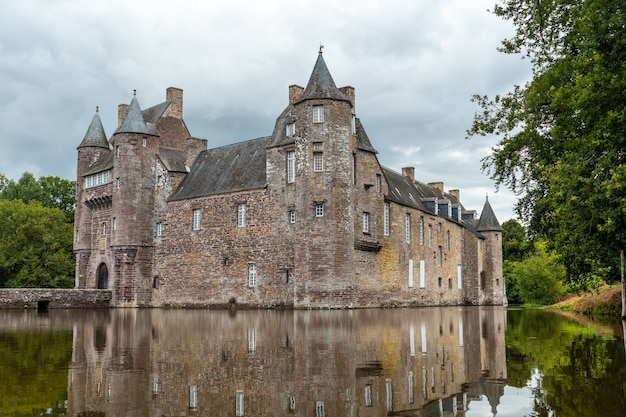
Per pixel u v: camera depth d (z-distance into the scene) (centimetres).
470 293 6125
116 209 4728
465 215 7138
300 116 3788
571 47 2014
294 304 3709
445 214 5697
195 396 919
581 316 3097
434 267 5178
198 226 4459
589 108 1645
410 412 830
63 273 5972
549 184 2198
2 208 5800
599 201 1675
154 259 4712
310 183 3697
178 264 4538
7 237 5772
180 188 4700
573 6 1975
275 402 881
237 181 4309
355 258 3903
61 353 1422
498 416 809
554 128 1952
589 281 3419
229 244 4241
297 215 3753
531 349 1521
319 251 3638
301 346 1544
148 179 4766
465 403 887
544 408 853
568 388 998
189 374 1106
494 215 6769
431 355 1384
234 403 875
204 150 4931
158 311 3819
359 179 3981
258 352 1418
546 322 2612
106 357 1345
